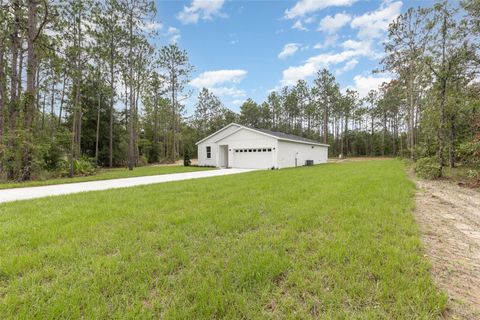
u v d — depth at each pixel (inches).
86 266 95.5
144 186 309.4
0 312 68.7
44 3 436.1
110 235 129.0
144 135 1330.0
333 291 79.5
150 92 1115.3
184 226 142.5
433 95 405.4
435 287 82.1
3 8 447.2
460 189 280.2
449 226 147.3
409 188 263.9
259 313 69.9
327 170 515.8
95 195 245.1
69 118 870.4
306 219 152.9
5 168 434.0
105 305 71.9
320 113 1628.9
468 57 351.9
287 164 721.6
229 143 756.0
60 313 68.3
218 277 87.6
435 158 397.7
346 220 149.9
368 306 72.5
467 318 68.5
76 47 594.9
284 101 1726.1
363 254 104.0
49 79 740.0
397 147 1571.1
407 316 68.3
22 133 443.2
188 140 1560.0
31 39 450.0
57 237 126.0
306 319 67.4
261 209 179.3
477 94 360.2
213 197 225.8
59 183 366.3
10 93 558.6
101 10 653.3
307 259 100.8
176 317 67.6
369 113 1640.0
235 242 119.4
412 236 125.6
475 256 107.4
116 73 836.6
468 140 422.0
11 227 140.6
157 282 84.7
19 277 88.4
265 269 91.4
